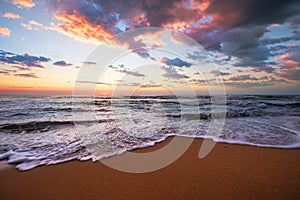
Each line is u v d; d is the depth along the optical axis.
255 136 3.91
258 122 5.48
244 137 3.82
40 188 1.92
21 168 2.38
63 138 3.87
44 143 3.50
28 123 5.59
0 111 8.75
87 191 1.86
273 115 6.95
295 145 3.29
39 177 2.14
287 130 4.43
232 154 2.87
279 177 2.11
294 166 2.41
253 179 2.06
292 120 5.84
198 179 2.08
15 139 3.79
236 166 2.43
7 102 13.40
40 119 6.45
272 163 2.52
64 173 2.24
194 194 1.79
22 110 9.06
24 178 2.12
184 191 1.84
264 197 1.72
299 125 4.99
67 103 12.62
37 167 2.42
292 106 9.86
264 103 10.55
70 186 1.95
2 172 2.26
